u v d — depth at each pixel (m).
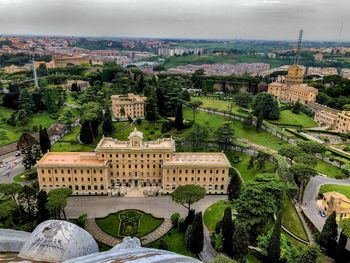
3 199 139.12
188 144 188.25
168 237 122.31
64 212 131.12
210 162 154.38
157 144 161.62
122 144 161.25
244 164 173.50
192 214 123.25
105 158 155.25
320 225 123.31
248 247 109.75
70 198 150.50
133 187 159.75
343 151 185.12
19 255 62.47
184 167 151.50
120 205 143.88
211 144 193.12
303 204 137.88
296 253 103.50
